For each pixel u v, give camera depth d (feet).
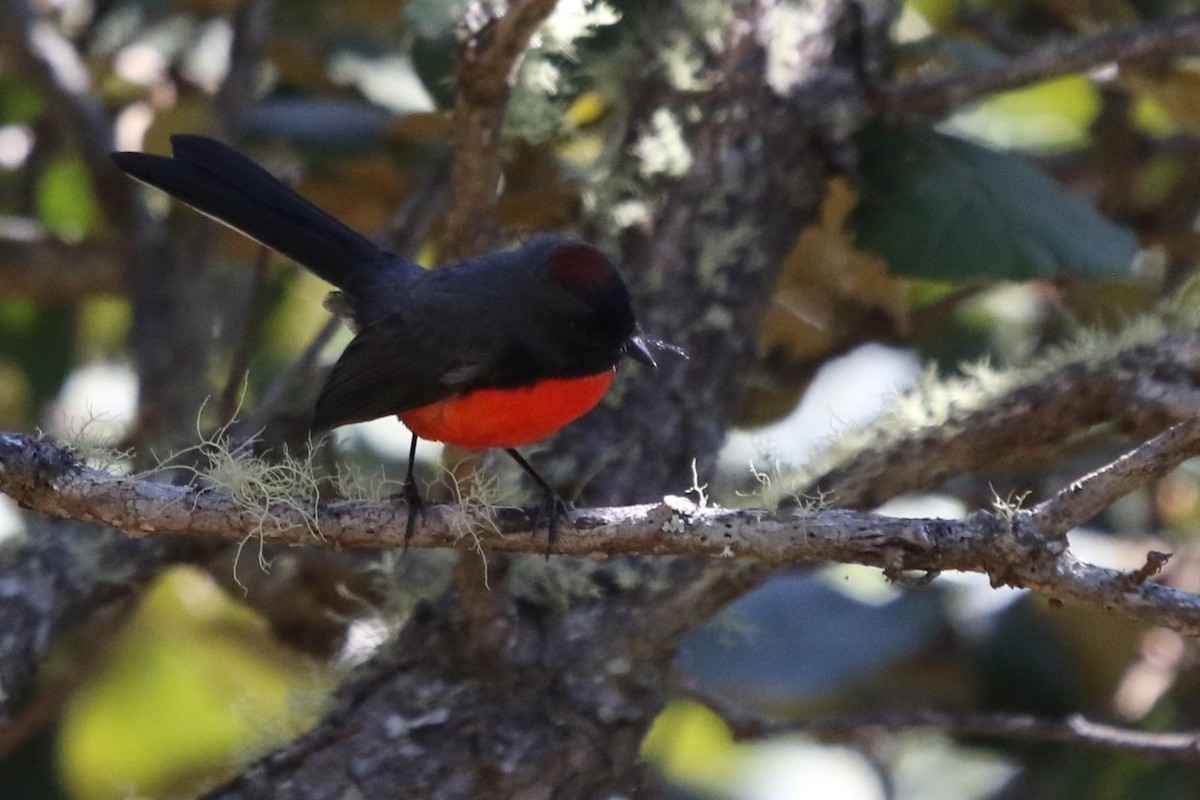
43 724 35.86
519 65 23.29
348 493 24.93
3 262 42.04
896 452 26.68
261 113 40.04
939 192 30.96
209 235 41.68
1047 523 19.90
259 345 45.98
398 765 25.46
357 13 45.57
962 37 43.65
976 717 29.37
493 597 25.54
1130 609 19.61
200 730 45.32
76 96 41.19
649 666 26.96
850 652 37.47
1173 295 34.37
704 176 29.84
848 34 31.27
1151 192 45.85
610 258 29.43
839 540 20.67
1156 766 36.94
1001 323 43.27
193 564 30.71
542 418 26.66
